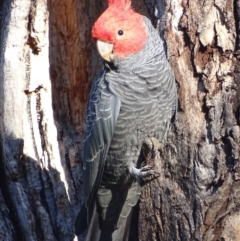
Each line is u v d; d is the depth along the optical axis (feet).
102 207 36.70
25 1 35.83
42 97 36.58
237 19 33.81
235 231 32.65
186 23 34.09
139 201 34.63
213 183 32.65
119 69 34.65
